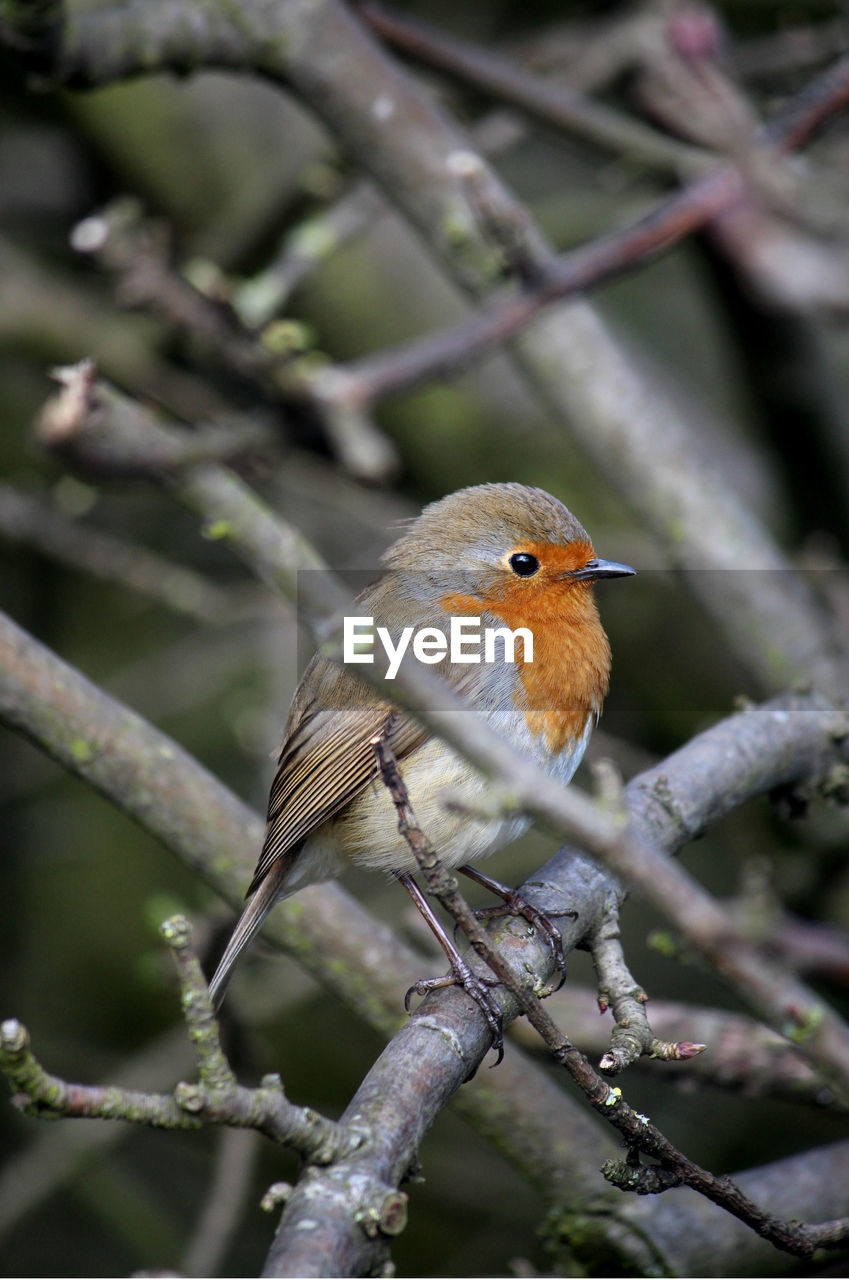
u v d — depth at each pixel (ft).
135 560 37.86
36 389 45.52
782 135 27.81
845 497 37.99
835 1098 24.09
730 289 36.06
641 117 36.55
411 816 15.38
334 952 23.52
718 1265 22.31
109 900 45.78
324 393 26.07
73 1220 39.86
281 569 21.93
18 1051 13.29
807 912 32.32
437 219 29.81
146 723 23.20
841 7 39.58
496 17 46.16
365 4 31.48
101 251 27.71
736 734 22.39
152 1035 43.21
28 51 26.30
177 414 39.55
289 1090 41.50
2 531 37.73
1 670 22.27
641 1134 15.46
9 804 43.29
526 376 30.89
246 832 23.32
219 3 27.89
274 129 41.42
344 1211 13.79
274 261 40.65
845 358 42.27
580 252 27.61
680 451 30.30
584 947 19.67
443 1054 16.99
